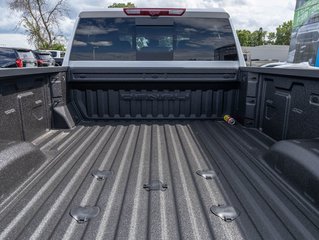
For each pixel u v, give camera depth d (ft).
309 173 4.94
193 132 9.62
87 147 8.10
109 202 5.16
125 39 10.37
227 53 10.55
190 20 10.39
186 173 6.42
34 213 4.77
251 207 4.99
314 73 5.98
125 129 10.00
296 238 4.16
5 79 6.52
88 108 11.00
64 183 5.86
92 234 4.28
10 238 4.15
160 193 5.51
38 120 8.70
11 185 5.31
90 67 10.28
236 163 6.97
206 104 11.09
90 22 10.29
